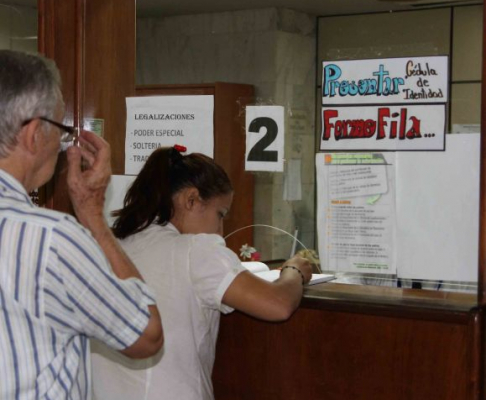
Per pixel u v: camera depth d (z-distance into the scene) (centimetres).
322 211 191
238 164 204
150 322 132
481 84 168
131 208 179
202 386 169
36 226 120
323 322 182
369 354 176
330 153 189
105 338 128
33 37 381
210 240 169
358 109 185
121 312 127
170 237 173
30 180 133
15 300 119
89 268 123
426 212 178
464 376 165
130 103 223
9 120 126
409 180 180
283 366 188
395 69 180
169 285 167
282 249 196
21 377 119
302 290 177
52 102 131
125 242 176
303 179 194
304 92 193
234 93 205
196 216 179
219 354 197
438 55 174
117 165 226
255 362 192
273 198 198
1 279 118
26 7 380
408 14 177
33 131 128
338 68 187
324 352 182
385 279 184
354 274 187
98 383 170
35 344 120
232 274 164
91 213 145
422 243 179
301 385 186
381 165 183
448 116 175
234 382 195
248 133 202
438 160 176
